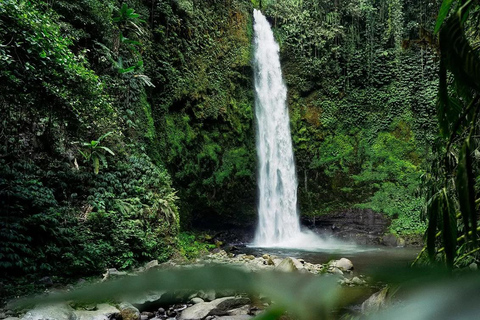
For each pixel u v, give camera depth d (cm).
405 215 1498
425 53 1700
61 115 676
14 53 542
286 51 1747
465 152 75
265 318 38
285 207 1605
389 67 1758
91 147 780
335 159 1694
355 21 1803
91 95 679
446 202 96
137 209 803
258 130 1565
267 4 1745
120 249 714
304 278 44
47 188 679
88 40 925
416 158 1627
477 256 122
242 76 1543
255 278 43
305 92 1762
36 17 545
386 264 41
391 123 1709
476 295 27
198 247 1071
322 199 1647
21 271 573
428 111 1655
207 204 1345
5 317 363
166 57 1241
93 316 406
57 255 625
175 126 1266
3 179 620
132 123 968
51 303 41
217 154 1402
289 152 1678
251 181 1491
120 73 984
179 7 1305
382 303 35
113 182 820
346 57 1780
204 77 1391
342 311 38
